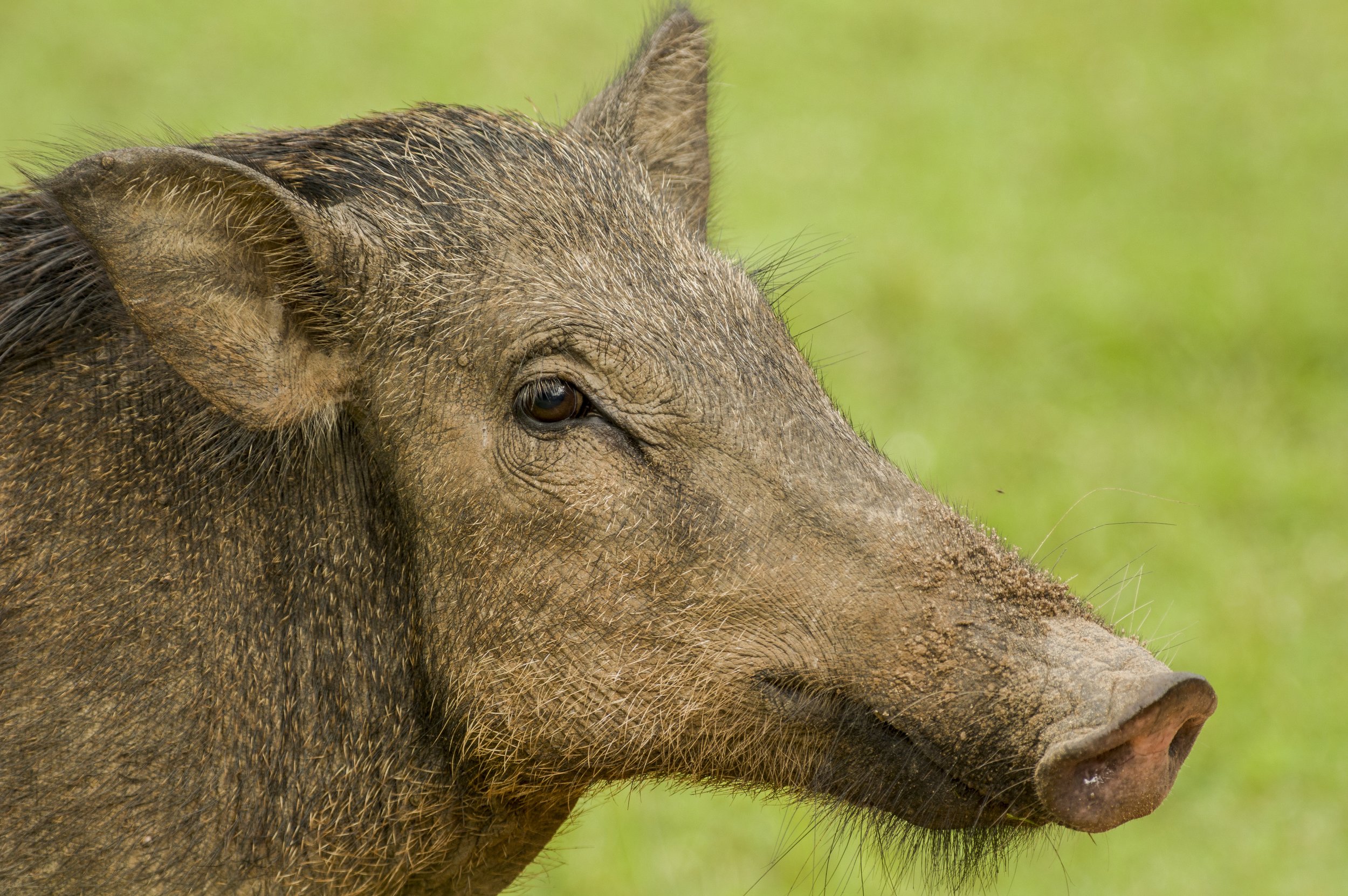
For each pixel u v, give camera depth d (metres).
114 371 11.63
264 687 11.43
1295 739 20.78
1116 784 10.12
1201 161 38.62
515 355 11.31
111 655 11.09
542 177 12.15
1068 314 30.84
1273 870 19.14
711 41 15.55
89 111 37.69
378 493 11.69
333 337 11.62
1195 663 21.69
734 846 19.42
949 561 10.91
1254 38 46.28
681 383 11.27
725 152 38.06
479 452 11.31
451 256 11.59
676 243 12.15
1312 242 34.38
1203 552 24.06
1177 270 32.78
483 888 13.02
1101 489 13.63
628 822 19.72
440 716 11.69
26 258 12.02
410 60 41.78
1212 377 29.20
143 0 45.72
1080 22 47.56
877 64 44.44
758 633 11.09
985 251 33.56
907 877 18.95
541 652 11.32
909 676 10.74
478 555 11.33
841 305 31.09
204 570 11.38
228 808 11.31
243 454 11.63
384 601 11.69
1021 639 10.60
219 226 11.15
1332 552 24.16
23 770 10.93
